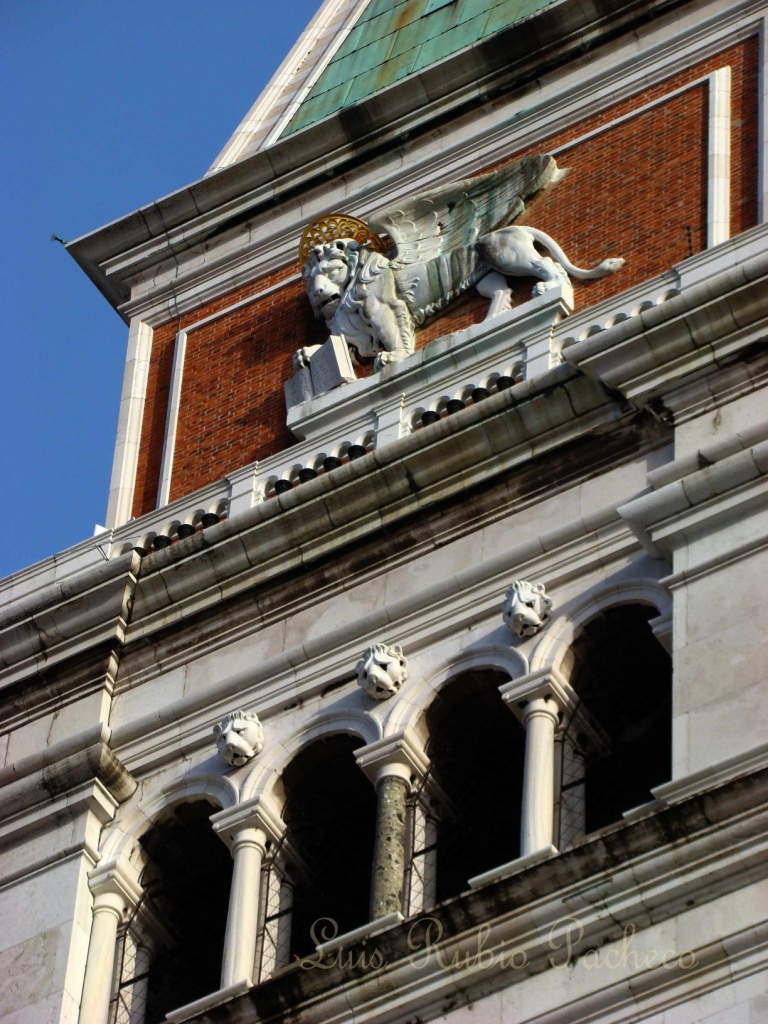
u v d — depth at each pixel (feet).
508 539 231.91
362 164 272.92
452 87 271.08
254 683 235.20
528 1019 199.41
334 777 228.63
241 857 224.53
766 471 220.02
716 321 229.25
